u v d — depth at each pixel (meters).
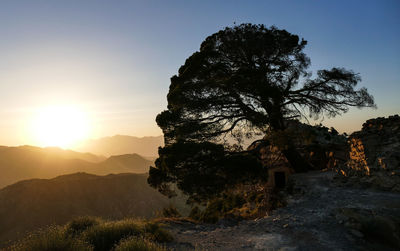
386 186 13.11
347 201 12.13
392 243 7.95
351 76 19.75
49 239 6.51
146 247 6.73
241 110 21.02
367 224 8.72
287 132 20.00
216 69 21.16
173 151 19.52
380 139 15.19
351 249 7.76
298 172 22.95
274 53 20.55
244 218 16.39
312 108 21.12
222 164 18.53
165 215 29.97
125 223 9.43
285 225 10.30
